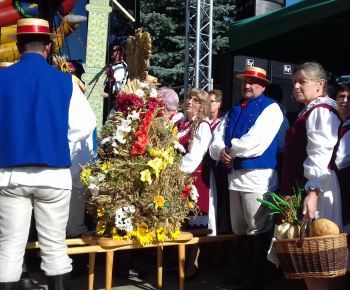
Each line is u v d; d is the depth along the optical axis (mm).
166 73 17703
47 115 3225
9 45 9078
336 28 5777
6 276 3184
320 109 3344
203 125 4445
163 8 19734
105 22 7164
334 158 3406
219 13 18047
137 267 5039
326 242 2875
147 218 3787
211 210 4609
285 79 8156
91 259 3854
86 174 3873
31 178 3166
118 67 6855
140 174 3762
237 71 8594
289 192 3551
